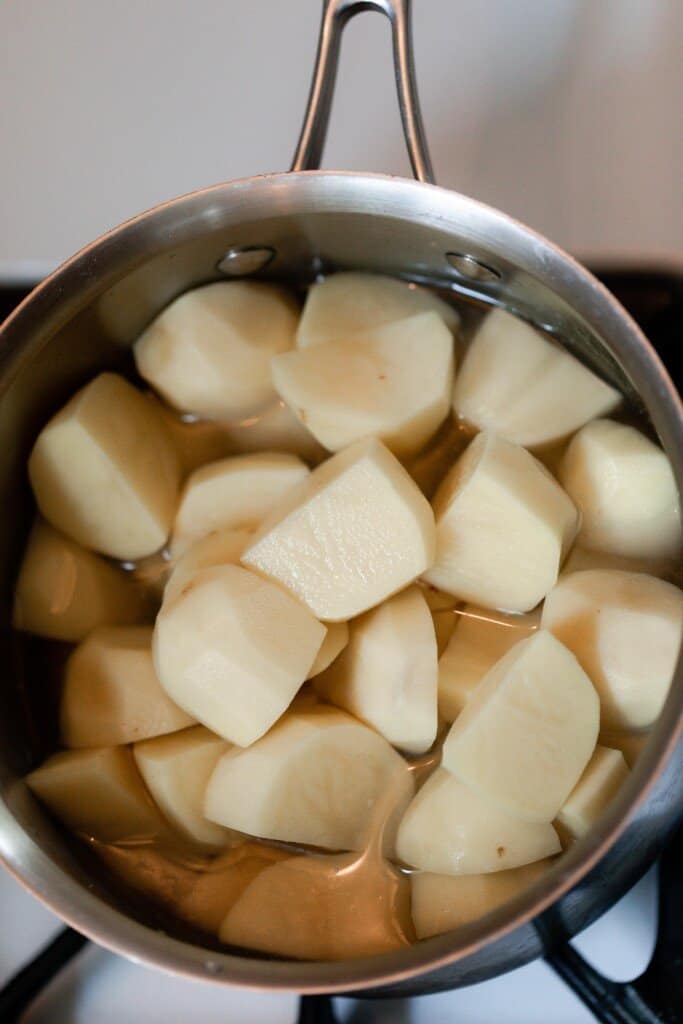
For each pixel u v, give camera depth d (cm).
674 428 39
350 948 41
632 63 53
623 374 43
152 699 43
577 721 41
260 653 42
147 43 55
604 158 53
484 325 46
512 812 40
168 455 46
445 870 41
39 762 44
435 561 43
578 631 42
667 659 41
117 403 45
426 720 42
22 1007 44
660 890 44
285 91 54
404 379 44
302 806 42
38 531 45
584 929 43
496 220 42
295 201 42
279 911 41
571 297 41
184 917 42
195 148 54
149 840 43
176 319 45
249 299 46
